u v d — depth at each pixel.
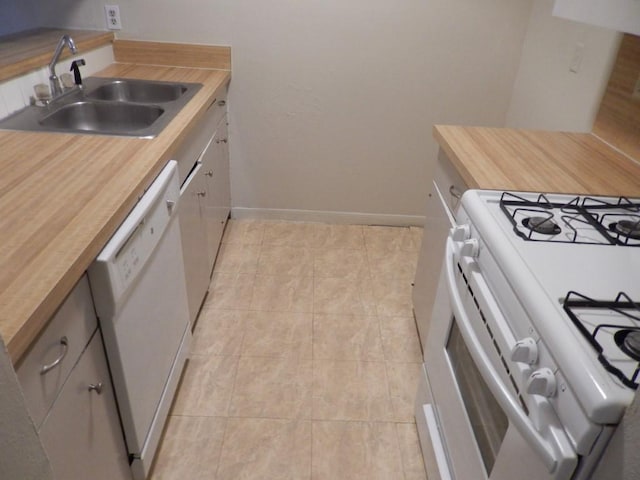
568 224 1.10
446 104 2.63
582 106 1.89
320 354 1.98
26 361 0.76
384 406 1.76
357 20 2.42
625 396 0.62
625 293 0.85
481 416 1.05
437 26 2.43
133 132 1.52
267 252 2.66
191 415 1.68
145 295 1.25
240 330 2.08
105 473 1.12
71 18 2.37
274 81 2.56
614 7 1.17
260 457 1.55
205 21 2.40
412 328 2.15
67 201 1.08
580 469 0.68
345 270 2.54
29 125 1.55
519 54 2.49
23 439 0.57
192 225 1.84
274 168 2.83
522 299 0.84
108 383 1.11
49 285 0.80
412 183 2.88
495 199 1.22
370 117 2.67
